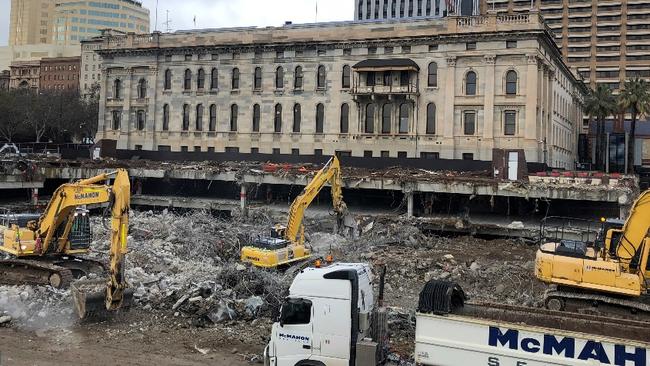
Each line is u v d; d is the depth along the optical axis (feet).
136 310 64.95
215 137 229.04
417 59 198.70
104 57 247.29
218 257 98.22
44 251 73.41
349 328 42.52
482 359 39.91
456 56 192.65
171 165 180.55
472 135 191.93
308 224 131.44
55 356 51.52
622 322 42.86
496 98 188.34
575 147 301.02
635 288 61.82
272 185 181.88
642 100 262.88
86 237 77.30
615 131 331.16
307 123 214.28
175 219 134.31
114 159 202.49
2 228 78.02
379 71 199.31
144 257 91.04
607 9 445.78
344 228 113.19
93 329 59.21
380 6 484.74
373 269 91.45
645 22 436.35
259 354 53.62
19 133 313.53
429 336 41.42
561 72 243.19
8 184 142.82
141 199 173.06
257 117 223.71
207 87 230.27
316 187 96.68
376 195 172.24
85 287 63.16
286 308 44.04
